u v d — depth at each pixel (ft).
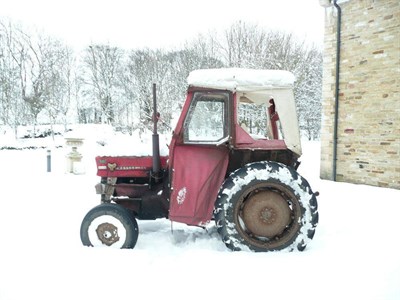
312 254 11.60
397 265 10.73
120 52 107.45
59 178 29.50
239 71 12.19
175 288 9.43
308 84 67.21
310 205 11.80
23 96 86.12
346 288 9.37
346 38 27.25
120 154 13.15
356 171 27.02
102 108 102.12
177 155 12.29
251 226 12.10
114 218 12.10
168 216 12.89
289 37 65.16
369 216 16.72
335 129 28.12
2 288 9.44
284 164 12.88
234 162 12.91
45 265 10.82
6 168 35.83
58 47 103.04
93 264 10.82
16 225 15.34
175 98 70.23
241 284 9.62
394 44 24.39
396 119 24.49
